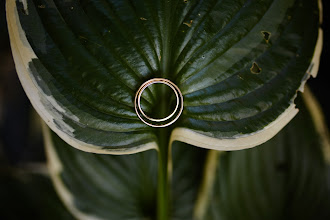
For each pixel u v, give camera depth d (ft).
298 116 1.05
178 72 0.85
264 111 0.85
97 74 0.84
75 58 0.83
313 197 1.04
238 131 0.85
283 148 1.05
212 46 0.85
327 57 1.22
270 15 0.85
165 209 0.93
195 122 0.85
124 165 1.09
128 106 0.85
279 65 0.85
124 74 0.84
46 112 0.83
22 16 0.82
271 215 1.05
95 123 0.84
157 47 0.84
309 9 0.84
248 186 1.05
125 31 0.84
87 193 1.07
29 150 1.34
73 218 1.10
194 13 0.84
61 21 0.83
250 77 0.85
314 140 1.04
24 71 0.82
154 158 1.09
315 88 1.21
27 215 1.10
